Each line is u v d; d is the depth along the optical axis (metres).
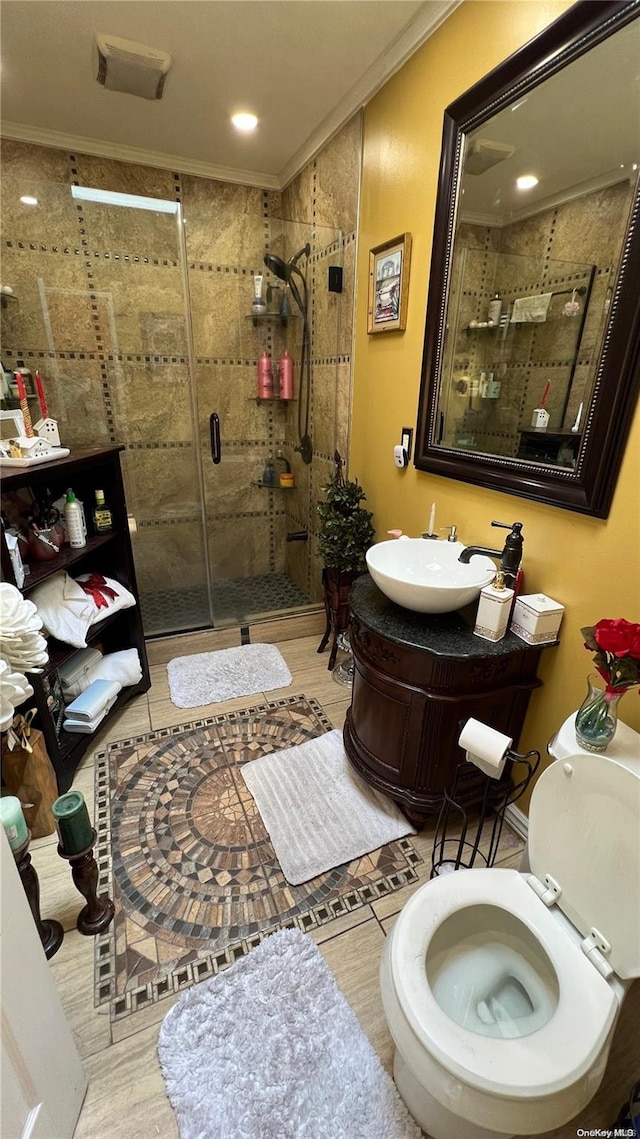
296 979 1.18
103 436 2.82
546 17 1.19
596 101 1.10
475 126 1.43
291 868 1.46
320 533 2.40
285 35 1.67
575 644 1.33
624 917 0.88
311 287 2.67
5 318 2.45
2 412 1.71
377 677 1.49
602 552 1.22
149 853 1.51
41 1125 0.81
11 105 2.11
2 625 1.06
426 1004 0.84
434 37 1.57
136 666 2.14
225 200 2.73
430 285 1.69
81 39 1.70
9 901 0.75
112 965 1.21
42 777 1.53
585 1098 0.77
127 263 2.59
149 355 2.79
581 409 1.23
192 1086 0.99
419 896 1.02
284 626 2.78
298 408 3.05
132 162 2.50
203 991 1.15
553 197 1.25
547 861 1.04
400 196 1.85
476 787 1.54
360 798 1.72
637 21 1.00
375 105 1.92
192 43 1.71
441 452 1.77
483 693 1.39
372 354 2.19
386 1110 0.96
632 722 1.17
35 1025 0.81
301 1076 1.01
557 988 0.93
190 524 3.14
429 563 1.71
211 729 2.05
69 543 1.89
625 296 1.08
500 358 1.48
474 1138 0.88
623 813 0.88
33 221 2.38
